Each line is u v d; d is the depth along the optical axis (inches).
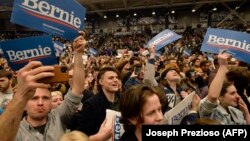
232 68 112.3
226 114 92.9
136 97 58.2
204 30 1217.4
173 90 154.3
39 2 73.5
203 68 277.9
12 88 162.2
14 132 42.8
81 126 105.0
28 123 80.8
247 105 110.1
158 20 1327.5
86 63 316.8
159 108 59.3
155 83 158.7
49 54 75.0
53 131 82.4
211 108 91.3
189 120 97.3
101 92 113.7
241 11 1182.9
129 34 1349.7
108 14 1327.5
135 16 1359.5
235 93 95.3
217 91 89.4
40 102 79.1
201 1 1020.5
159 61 342.3
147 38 1258.6
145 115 57.9
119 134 88.6
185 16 1291.8
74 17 82.8
